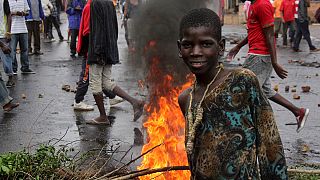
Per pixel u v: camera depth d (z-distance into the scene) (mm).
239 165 2578
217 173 2607
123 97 7574
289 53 16734
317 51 17219
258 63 6883
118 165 5488
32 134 7047
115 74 11562
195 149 2686
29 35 15969
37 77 11844
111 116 8086
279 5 19766
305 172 4730
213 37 2639
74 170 4617
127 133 7020
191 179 2771
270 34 6758
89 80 7695
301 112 6816
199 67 2641
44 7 19953
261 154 2645
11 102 8562
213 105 2619
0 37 10547
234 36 21734
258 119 2635
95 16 7332
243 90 2584
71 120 7855
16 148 6410
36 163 4492
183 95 2887
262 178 2676
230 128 2588
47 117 8039
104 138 6797
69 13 15391
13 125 7551
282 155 2631
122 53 15289
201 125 2658
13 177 4309
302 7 16969
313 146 6445
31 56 15812
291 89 10359
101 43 7305
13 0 11891
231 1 31297
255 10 6789
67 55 16047
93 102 9141
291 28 19094
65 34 23750
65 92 10086
